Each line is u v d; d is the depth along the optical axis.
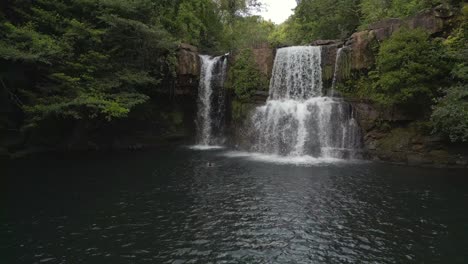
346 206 12.05
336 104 21.73
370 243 9.27
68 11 23.52
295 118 22.59
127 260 8.33
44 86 21.05
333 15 35.41
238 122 25.83
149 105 27.20
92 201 12.59
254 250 8.87
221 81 28.62
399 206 12.01
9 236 9.59
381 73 20.33
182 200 12.74
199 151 24.20
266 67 26.75
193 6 35.22
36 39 19.28
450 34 18.89
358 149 20.69
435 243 9.26
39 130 22.81
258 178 15.89
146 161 20.12
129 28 23.97
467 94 15.37
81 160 20.23
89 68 21.98
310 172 17.05
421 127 18.69
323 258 8.47
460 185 14.43
